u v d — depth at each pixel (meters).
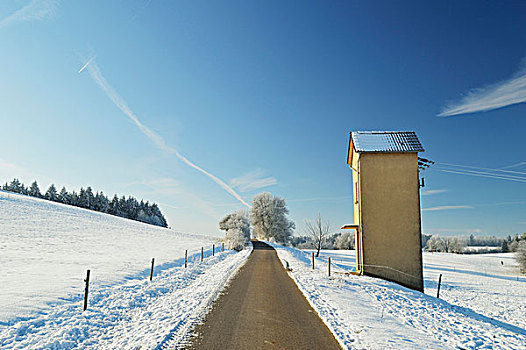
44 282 12.35
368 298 13.53
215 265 25.14
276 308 10.35
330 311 10.21
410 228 20.58
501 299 24.58
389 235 20.50
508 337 10.54
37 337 7.15
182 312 9.61
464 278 37.56
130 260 21.70
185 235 62.88
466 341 9.07
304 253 51.06
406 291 17.09
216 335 7.53
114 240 36.75
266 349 6.73
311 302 11.34
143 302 11.14
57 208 57.31
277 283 15.45
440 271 44.84
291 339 7.41
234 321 8.73
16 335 7.17
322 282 16.08
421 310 13.06
